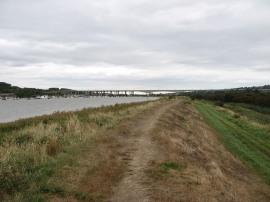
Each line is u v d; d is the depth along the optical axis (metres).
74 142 15.12
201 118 47.44
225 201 10.49
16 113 60.91
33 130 17.52
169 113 37.25
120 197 9.34
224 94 109.88
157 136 18.70
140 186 10.26
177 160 13.70
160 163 12.88
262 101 80.75
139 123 26.12
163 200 9.19
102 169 11.55
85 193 9.25
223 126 40.38
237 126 41.00
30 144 13.63
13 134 17.06
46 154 12.52
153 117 31.08
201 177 12.04
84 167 11.55
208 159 17.39
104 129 19.67
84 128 19.17
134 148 15.77
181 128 27.80
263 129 38.16
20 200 8.20
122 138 18.55
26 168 10.56
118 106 47.78
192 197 9.71
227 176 16.00
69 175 10.47
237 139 31.48
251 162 22.95
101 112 32.03
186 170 12.52
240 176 17.80
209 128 37.09
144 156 14.13
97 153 13.80
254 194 15.32
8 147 13.21
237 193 12.77
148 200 9.14
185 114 44.53
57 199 8.64
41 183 9.41
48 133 16.31
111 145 15.84
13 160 10.73
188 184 10.92
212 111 64.00
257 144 29.25
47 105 95.19
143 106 46.72
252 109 73.44
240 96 98.25
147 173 11.56
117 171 11.54
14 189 8.83
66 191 9.16
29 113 60.97
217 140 29.81
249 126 40.59
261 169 21.11
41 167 10.96
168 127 25.08
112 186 10.16
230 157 22.67
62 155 12.86
